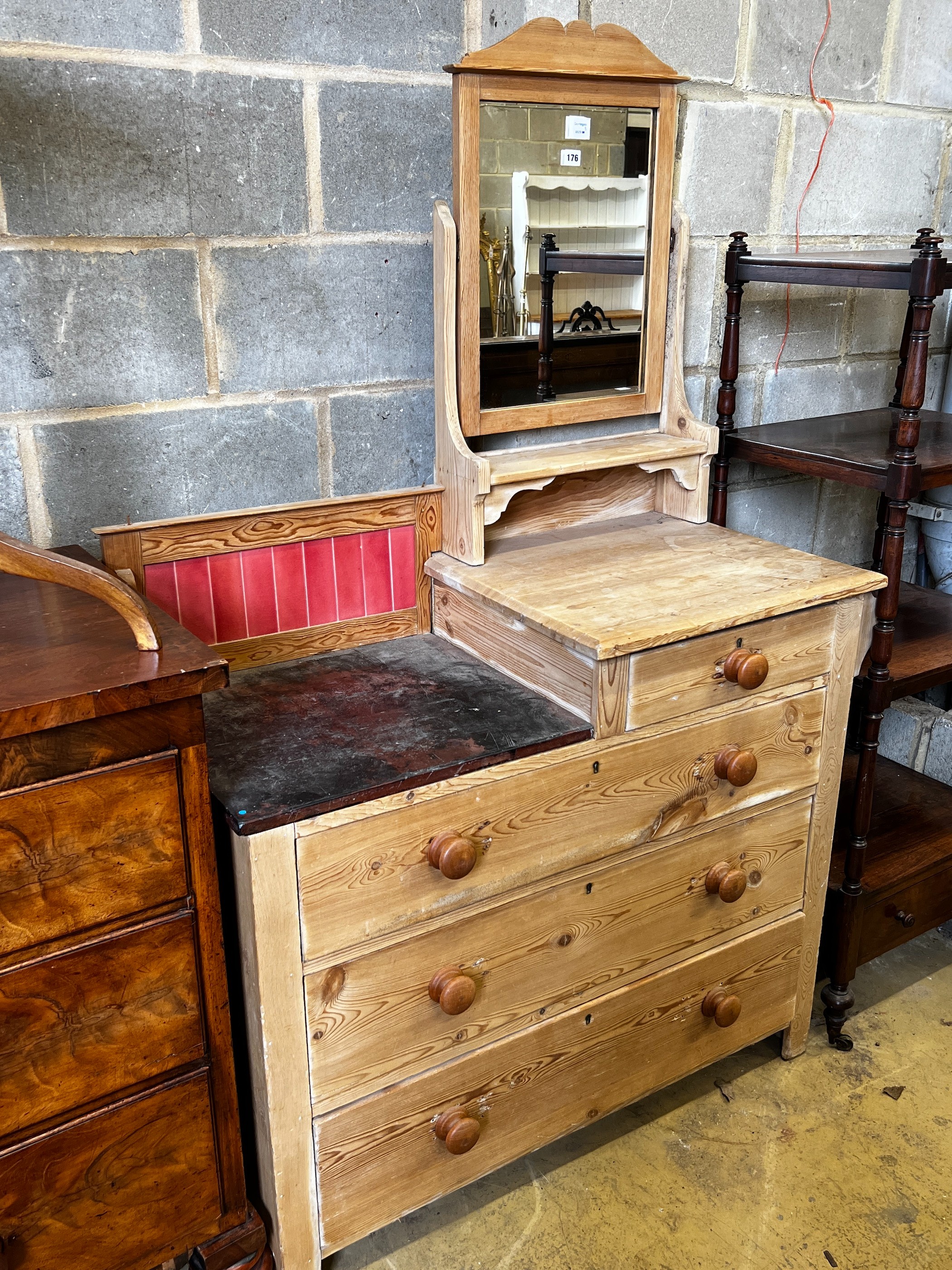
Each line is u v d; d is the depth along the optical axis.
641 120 1.71
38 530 1.45
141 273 1.43
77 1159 1.21
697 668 1.49
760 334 2.14
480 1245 1.56
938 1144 1.73
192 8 1.37
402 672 1.62
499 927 1.44
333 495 1.68
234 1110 1.32
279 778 1.29
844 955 1.91
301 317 1.57
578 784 1.45
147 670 1.08
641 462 1.79
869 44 2.08
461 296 1.61
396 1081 1.42
